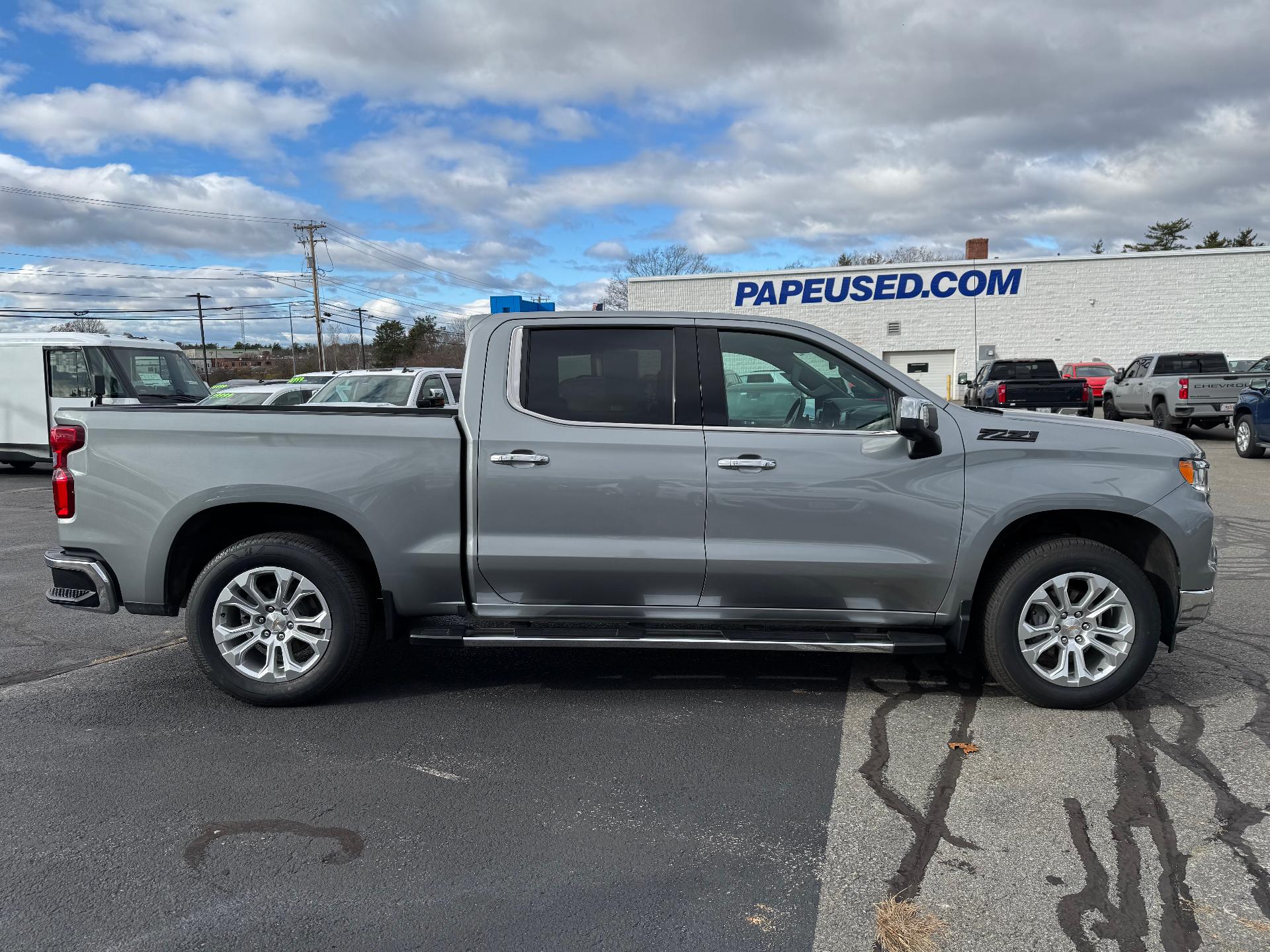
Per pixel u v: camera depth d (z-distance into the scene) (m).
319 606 4.46
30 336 15.51
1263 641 5.48
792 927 2.69
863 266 33.31
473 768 3.79
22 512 11.63
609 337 4.42
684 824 3.32
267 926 2.69
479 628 4.39
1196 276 30.48
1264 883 2.88
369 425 4.31
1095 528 4.60
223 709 4.46
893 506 4.26
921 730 4.18
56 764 3.83
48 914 2.75
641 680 4.90
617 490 4.27
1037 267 31.89
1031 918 2.71
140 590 4.41
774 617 4.41
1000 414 4.58
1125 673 4.29
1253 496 11.53
